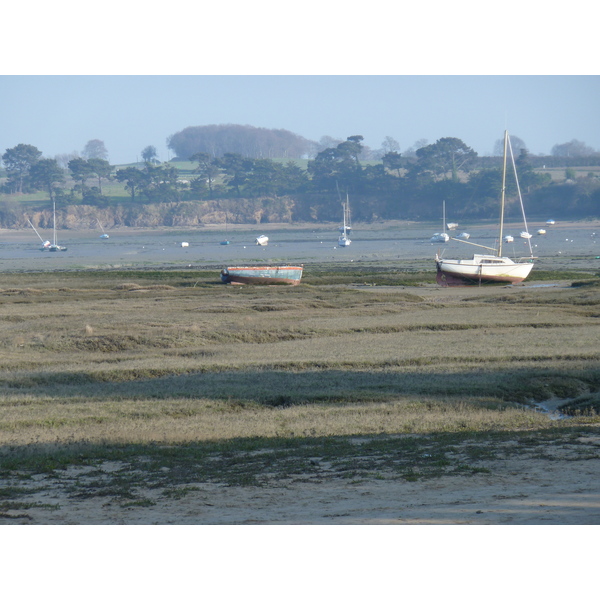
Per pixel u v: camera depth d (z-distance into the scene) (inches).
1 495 2166.6
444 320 7475.4
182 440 3036.4
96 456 2719.0
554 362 4980.3
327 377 4645.7
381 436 3051.2
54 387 4520.2
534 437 2805.1
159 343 6240.2
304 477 2297.0
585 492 1948.8
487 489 2037.4
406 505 1903.3
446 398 3919.8
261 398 3991.1
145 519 1863.9
